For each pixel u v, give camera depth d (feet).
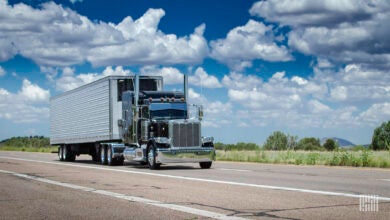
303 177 55.83
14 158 129.29
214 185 47.09
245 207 32.27
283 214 29.35
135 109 83.92
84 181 52.90
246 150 134.41
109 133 90.58
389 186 44.32
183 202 34.96
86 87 102.89
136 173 65.51
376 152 95.71
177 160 74.95
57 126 123.03
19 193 41.75
